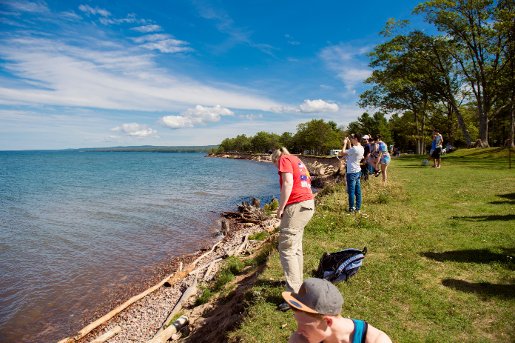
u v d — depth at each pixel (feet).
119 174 221.66
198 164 361.10
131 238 59.26
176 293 33.96
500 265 19.45
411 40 128.57
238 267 31.35
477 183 47.09
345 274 18.20
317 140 340.39
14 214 82.89
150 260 47.73
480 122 121.90
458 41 121.19
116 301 35.58
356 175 32.30
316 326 4.91
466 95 132.16
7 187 146.82
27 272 43.70
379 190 40.98
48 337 29.66
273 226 57.06
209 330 19.51
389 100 157.58
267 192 120.47
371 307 15.89
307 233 27.37
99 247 54.03
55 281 40.93
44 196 115.34
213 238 58.54
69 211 85.76
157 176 200.64
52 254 50.88
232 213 76.69
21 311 33.96
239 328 15.64
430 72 133.08
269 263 22.52
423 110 159.02
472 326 14.14
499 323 14.12
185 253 50.39
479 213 30.96
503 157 88.99
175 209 87.10
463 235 24.98
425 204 35.58
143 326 28.55
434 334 13.67
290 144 430.61
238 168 280.72
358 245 24.14
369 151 47.32
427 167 71.97
